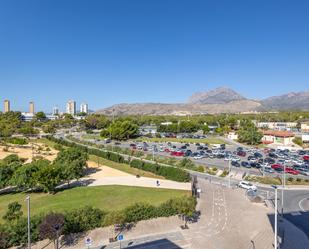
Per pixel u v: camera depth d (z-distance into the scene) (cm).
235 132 15700
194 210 4359
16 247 3381
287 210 4800
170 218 4203
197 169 7812
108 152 9844
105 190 5891
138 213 4088
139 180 6844
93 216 3891
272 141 13375
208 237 3769
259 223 4234
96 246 3506
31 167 5972
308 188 6119
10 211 3975
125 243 3581
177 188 6009
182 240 3672
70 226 3694
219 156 9869
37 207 4975
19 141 12519
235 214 4569
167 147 11981
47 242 3503
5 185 5991
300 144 12469
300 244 3603
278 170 7725
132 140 14825
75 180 6875
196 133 18238
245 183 6094
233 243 3622
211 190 5897
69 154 7256
